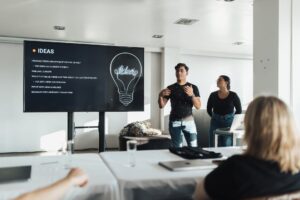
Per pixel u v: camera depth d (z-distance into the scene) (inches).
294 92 127.8
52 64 132.6
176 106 135.1
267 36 131.5
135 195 55.9
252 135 45.3
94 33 221.0
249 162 43.3
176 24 194.9
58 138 257.6
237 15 173.9
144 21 187.8
